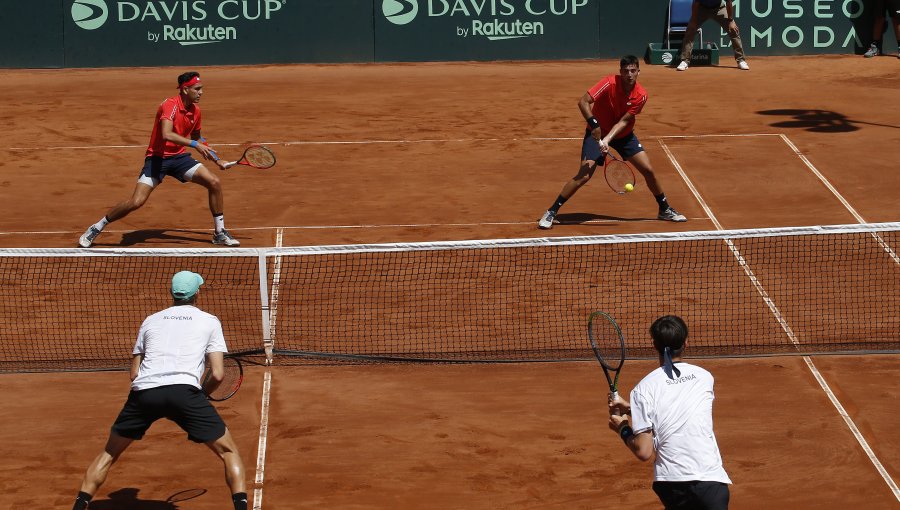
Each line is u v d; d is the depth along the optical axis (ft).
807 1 158.40
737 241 79.30
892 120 118.62
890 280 71.56
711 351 60.75
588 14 158.40
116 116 123.13
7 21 153.17
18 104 129.80
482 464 48.91
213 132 115.34
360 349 61.41
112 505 45.16
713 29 159.22
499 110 125.39
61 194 93.25
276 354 60.70
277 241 80.38
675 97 131.34
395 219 86.02
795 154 104.88
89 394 55.88
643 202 90.48
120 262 75.56
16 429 51.93
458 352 61.05
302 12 156.76
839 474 48.11
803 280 71.67
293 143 110.73
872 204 89.15
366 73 150.82
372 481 47.42
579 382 57.26
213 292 70.13
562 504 45.52
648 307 67.26
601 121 81.00
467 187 95.20
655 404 37.68
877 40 157.99
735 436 51.42
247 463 48.85
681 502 37.22
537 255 76.95
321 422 52.90
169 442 50.88
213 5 155.53
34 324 64.85
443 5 157.79
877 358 59.88
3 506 44.93
